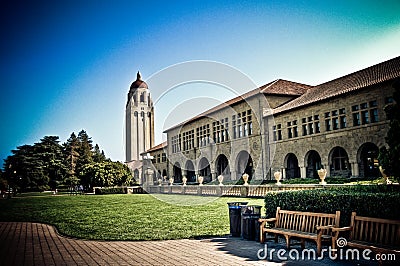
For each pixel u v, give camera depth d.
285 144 33.22
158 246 8.65
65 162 76.94
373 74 27.03
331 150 28.27
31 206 23.42
